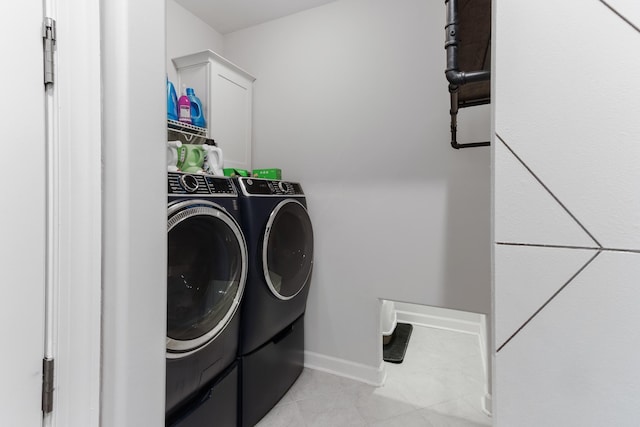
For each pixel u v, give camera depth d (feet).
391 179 6.09
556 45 1.62
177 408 3.51
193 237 3.90
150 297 2.26
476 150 5.41
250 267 4.77
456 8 2.63
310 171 6.88
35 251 1.75
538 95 1.66
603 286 1.55
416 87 5.86
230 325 4.35
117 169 2.04
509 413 1.75
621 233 1.52
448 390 5.92
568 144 1.61
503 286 1.76
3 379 1.63
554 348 1.65
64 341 1.86
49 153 1.80
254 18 7.18
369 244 6.30
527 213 1.70
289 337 5.94
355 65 6.39
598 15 1.54
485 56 3.78
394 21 6.02
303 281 6.11
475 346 7.74
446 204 5.65
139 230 2.16
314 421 5.08
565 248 1.62
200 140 6.11
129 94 2.07
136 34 2.12
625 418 1.52
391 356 7.08
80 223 1.92
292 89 7.06
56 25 1.81
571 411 1.62
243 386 4.65
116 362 2.05
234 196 4.63
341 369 6.46
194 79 6.44
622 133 1.51
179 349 3.38
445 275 5.67
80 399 1.93
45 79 1.77
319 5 6.71
